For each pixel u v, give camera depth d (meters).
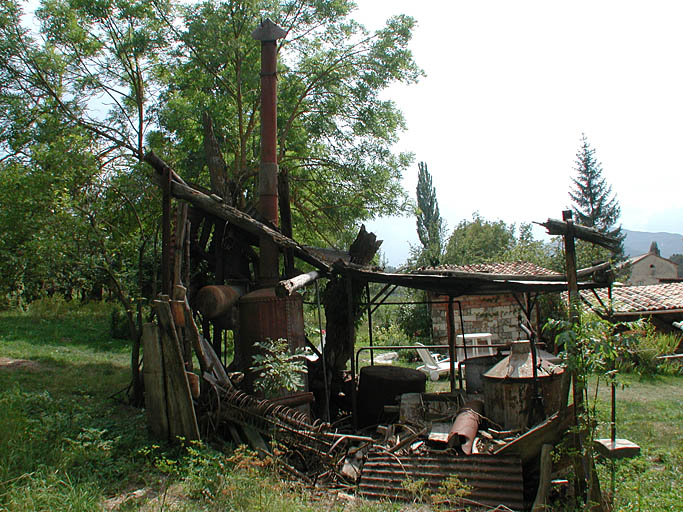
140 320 9.45
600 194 55.34
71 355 14.34
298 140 19.45
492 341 20.27
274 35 10.34
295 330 8.72
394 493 5.93
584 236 5.57
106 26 17.64
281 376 7.29
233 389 7.50
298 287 7.66
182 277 8.22
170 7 18.19
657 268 64.81
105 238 10.02
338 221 20.28
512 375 7.56
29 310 21.97
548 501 5.50
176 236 7.51
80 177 10.30
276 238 8.83
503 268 21.91
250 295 8.80
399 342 22.34
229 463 6.05
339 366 11.29
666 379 14.38
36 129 15.41
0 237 10.37
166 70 19.28
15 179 10.29
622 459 7.00
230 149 19.39
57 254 9.69
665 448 7.73
